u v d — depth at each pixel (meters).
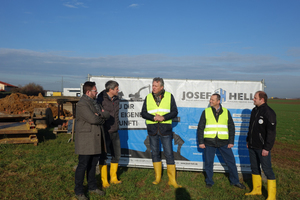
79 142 3.79
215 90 5.46
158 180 4.67
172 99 4.64
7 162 5.57
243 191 4.50
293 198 4.25
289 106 62.78
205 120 4.72
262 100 4.10
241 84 5.44
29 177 4.70
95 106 3.93
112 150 4.58
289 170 5.97
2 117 9.96
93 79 5.44
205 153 4.73
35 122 12.20
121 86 5.50
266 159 4.03
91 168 4.06
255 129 4.13
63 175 4.90
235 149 5.40
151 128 4.60
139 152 5.51
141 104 5.52
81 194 3.83
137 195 4.13
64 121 14.25
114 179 4.63
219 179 5.05
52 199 3.85
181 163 5.46
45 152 6.84
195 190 4.44
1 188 4.14
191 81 5.48
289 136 12.88
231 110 5.45
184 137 5.46
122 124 5.52
